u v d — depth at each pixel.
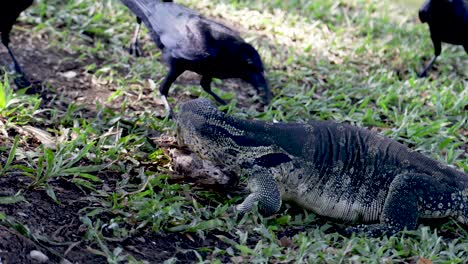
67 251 4.59
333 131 5.74
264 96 6.79
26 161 5.59
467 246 5.26
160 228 5.10
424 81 8.62
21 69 7.15
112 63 8.00
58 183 5.36
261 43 9.02
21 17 8.45
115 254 4.64
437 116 7.79
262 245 5.05
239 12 9.72
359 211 5.61
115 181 5.63
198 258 4.86
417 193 5.50
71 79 7.48
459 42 8.49
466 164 6.70
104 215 5.11
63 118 6.52
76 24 8.64
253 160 5.58
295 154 5.61
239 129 5.62
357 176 5.61
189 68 6.64
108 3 9.18
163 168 5.89
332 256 4.94
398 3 11.18
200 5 9.77
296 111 7.46
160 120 6.87
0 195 4.96
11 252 4.35
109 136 6.32
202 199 5.64
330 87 8.30
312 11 10.17
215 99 7.30
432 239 5.27
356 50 9.20
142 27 8.89
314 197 5.64
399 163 5.64
